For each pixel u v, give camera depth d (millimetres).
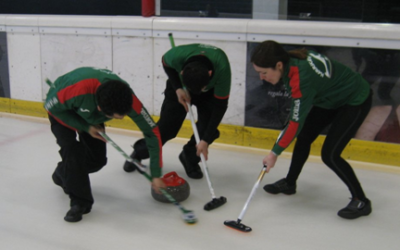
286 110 3547
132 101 1964
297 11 3664
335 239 2289
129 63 4035
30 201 2682
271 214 2561
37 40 4363
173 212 2566
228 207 2637
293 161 2754
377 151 3365
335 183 3039
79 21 4129
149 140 2221
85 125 2258
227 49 3658
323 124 2611
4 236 2266
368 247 2219
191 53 2541
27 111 4605
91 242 2219
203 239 2262
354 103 2379
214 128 2648
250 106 3686
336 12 3582
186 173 3154
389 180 3102
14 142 3848
